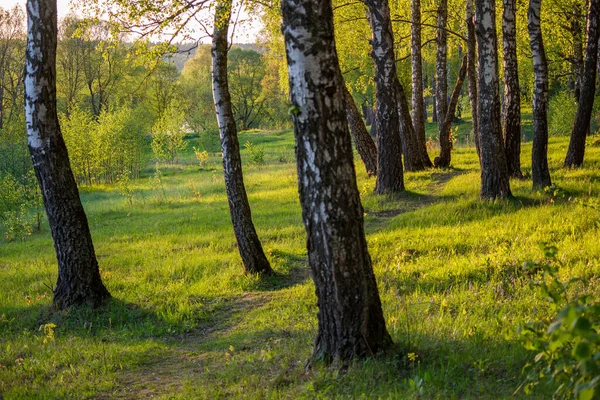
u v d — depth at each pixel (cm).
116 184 3975
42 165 999
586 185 1487
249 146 3572
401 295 865
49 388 661
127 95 6531
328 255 555
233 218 1163
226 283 1130
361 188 1991
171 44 1083
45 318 1010
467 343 587
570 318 233
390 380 513
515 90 1797
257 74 8819
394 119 1805
